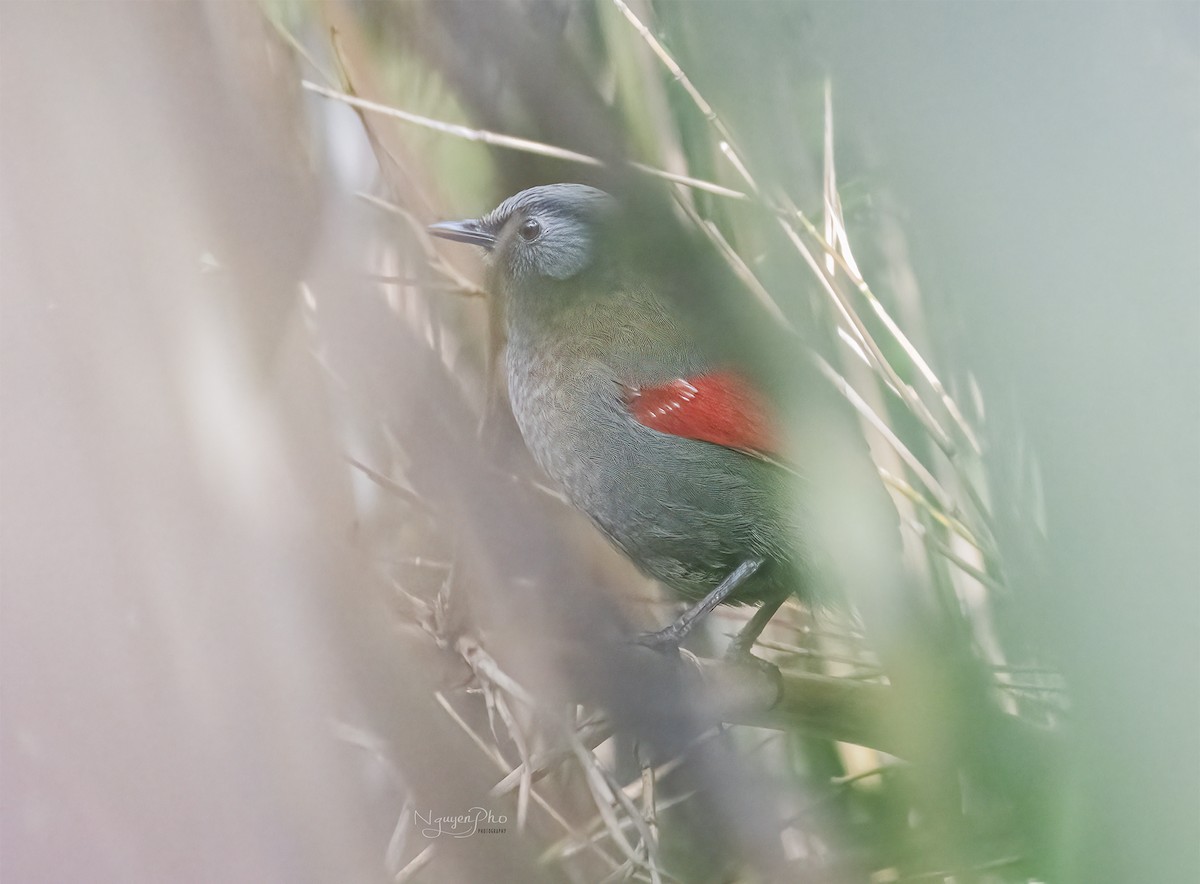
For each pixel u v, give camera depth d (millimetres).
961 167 2984
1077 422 2885
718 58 4699
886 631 3877
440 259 7051
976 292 3008
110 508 3648
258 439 3770
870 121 3141
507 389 7406
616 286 7297
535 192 7332
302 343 3865
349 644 3977
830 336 5434
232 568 3723
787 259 4945
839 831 5664
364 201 6336
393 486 5195
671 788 6383
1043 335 2914
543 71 5613
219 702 3703
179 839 3645
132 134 3693
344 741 3943
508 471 6301
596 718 5684
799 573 6934
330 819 3781
